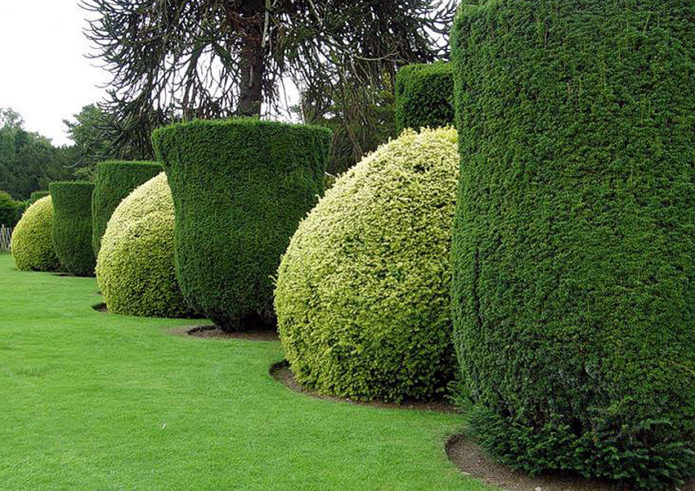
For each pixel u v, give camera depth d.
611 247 2.86
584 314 2.89
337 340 4.65
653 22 2.90
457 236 3.53
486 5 3.36
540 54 3.11
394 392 4.53
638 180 2.86
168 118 14.41
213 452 3.45
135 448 3.50
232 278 7.20
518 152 3.15
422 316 4.36
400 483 3.08
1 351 5.97
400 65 14.41
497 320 3.19
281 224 7.32
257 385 4.94
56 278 14.31
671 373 2.76
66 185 14.92
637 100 2.89
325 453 3.46
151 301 8.73
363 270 4.56
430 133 5.12
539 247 3.04
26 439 3.62
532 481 3.16
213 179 7.23
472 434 3.46
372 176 4.89
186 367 5.54
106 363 5.61
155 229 8.82
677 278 2.78
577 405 2.98
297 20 13.88
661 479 2.91
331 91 14.11
